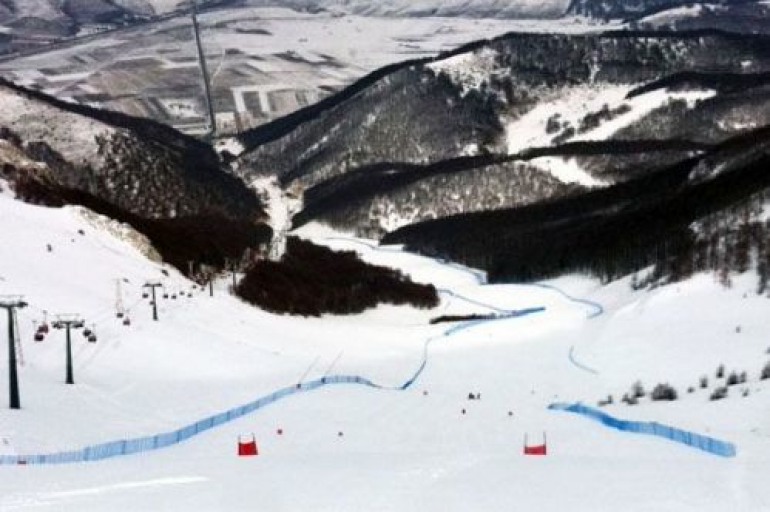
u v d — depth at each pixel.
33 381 63.03
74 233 116.31
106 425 54.31
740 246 127.62
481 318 149.12
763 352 86.69
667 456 43.38
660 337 104.88
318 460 39.25
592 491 31.64
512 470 35.59
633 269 163.62
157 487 32.19
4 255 93.88
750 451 45.75
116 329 85.12
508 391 88.88
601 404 75.94
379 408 72.25
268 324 119.44
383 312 155.62
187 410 64.06
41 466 38.75
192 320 101.50
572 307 156.25
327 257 199.62
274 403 72.50
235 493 31.06
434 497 30.59
